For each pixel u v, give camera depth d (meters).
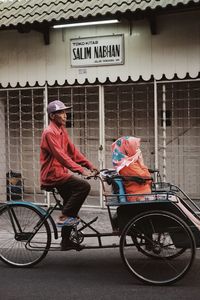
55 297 4.99
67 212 5.87
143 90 10.26
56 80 9.80
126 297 4.97
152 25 8.97
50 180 5.98
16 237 6.12
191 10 8.76
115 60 9.37
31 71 9.96
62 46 9.70
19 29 9.52
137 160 5.82
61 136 5.99
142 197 5.57
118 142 5.88
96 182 10.87
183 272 5.30
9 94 10.77
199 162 10.34
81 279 5.58
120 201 5.63
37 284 5.42
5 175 10.65
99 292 5.13
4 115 10.66
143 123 10.43
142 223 5.48
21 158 10.70
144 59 9.20
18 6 9.95
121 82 9.42
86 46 9.53
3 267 6.11
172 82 9.15
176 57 9.01
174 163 10.47
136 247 6.32
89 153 10.79
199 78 8.91
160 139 10.38
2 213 6.20
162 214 5.38
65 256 6.56
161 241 5.57
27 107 11.14
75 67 9.65
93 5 9.12
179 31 8.95
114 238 7.42
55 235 5.98
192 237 5.29
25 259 6.20
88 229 8.02
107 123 10.58
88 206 9.83
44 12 9.35
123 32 9.28
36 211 6.06
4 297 5.01
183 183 10.47
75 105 10.70
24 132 11.29
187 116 10.25
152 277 5.49
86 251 6.79
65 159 5.75
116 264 6.15
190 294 5.04
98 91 10.47
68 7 9.33
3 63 10.16
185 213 5.46
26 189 11.42
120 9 8.66
